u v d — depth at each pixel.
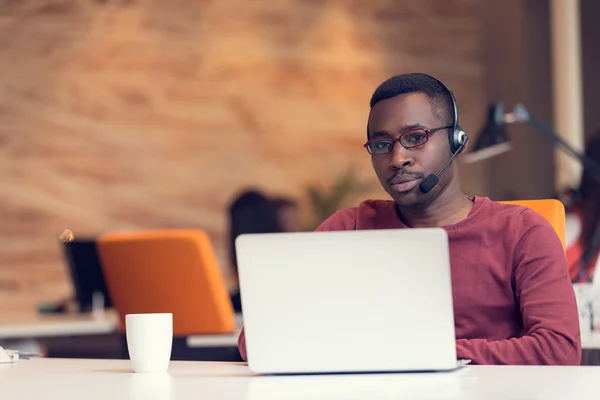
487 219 2.70
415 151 2.64
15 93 8.46
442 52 8.99
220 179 8.64
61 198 8.45
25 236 8.38
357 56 8.90
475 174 8.88
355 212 2.93
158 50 8.64
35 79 8.48
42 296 8.34
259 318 2.03
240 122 8.70
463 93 8.98
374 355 2.00
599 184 4.62
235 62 8.73
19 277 8.34
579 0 8.00
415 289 1.98
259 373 2.07
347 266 1.99
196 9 8.71
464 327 2.67
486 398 1.59
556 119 8.21
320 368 2.01
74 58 8.53
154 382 1.97
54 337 5.65
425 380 1.87
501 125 4.86
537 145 8.21
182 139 8.62
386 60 8.95
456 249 2.69
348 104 8.85
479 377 1.90
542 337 2.42
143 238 4.46
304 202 8.70
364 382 1.87
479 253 2.67
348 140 8.82
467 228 2.68
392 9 8.97
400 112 2.65
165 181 8.58
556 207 2.92
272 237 2.01
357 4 8.94
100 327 5.11
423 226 2.77
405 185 2.66
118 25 8.60
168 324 2.21
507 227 2.67
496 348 2.38
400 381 1.87
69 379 2.07
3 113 8.43
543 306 2.51
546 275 2.57
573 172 8.02
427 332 1.98
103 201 8.48
